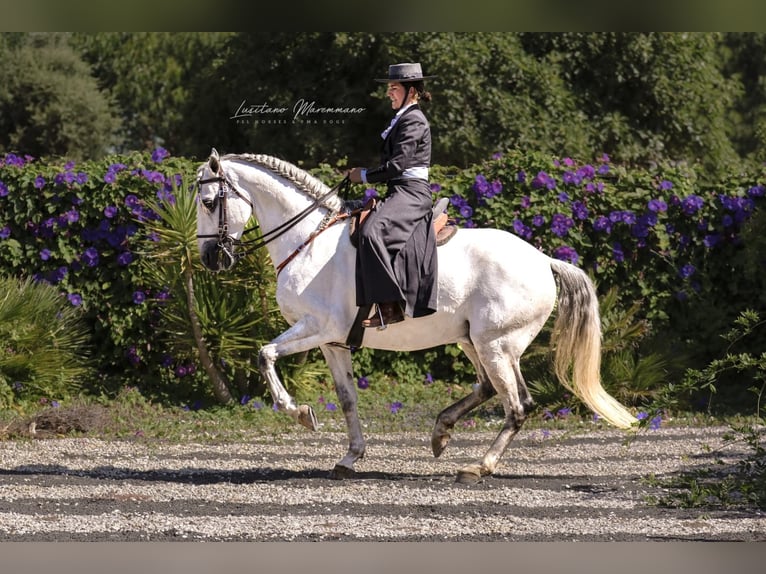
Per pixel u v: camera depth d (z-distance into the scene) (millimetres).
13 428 11055
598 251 13922
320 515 7703
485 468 8883
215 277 12438
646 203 13906
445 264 8680
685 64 23328
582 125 22297
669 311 14047
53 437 11016
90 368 12820
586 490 8570
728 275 14078
